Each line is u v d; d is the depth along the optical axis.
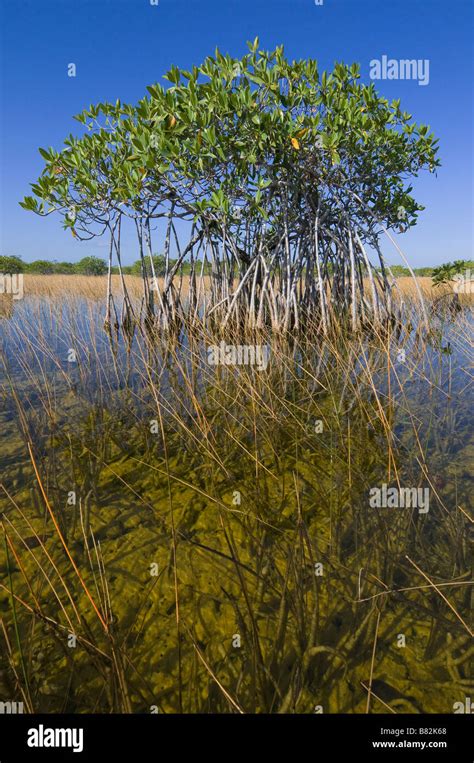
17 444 3.94
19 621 2.08
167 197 7.94
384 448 3.67
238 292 8.12
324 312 7.88
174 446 3.84
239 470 3.38
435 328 8.22
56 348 7.74
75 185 7.92
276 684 1.63
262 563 2.38
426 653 1.86
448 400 4.80
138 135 6.76
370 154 8.30
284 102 7.02
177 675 1.82
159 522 2.81
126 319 9.64
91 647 1.75
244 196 7.70
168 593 2.24
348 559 2.38
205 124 6.64
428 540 2.49
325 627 1.94
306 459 3.53
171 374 5.66
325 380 5.43
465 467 3.40
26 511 2.92
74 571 2.40
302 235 9.15
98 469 3.43
